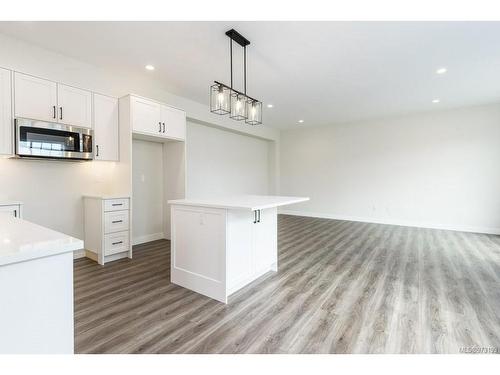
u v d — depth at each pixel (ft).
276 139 25.03
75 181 11.25
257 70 11.52
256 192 24.04
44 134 9.21
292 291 8.22
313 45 9.34
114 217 10.94
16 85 8.75
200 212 7.97
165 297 7.80
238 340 5.72
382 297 7.78
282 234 16.40
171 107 13.15
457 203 17.70
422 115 18.70
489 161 16.69
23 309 2.90
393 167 19.90
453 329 6.12
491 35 8.68
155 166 14.60
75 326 6.23
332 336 5.87
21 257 2.81
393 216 19.99
